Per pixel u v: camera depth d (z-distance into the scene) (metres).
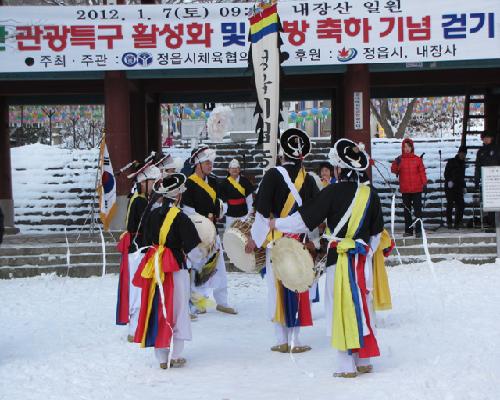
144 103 17.22
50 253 13.17
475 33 13.29
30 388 6.09
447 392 5.61
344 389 5.84
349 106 13.98
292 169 7.23
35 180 20.08
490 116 17.86
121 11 13.43
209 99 19.34
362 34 13.38
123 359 7.06
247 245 7.41
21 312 9.52
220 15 13.44
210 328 8.45
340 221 6.19
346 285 6.09
